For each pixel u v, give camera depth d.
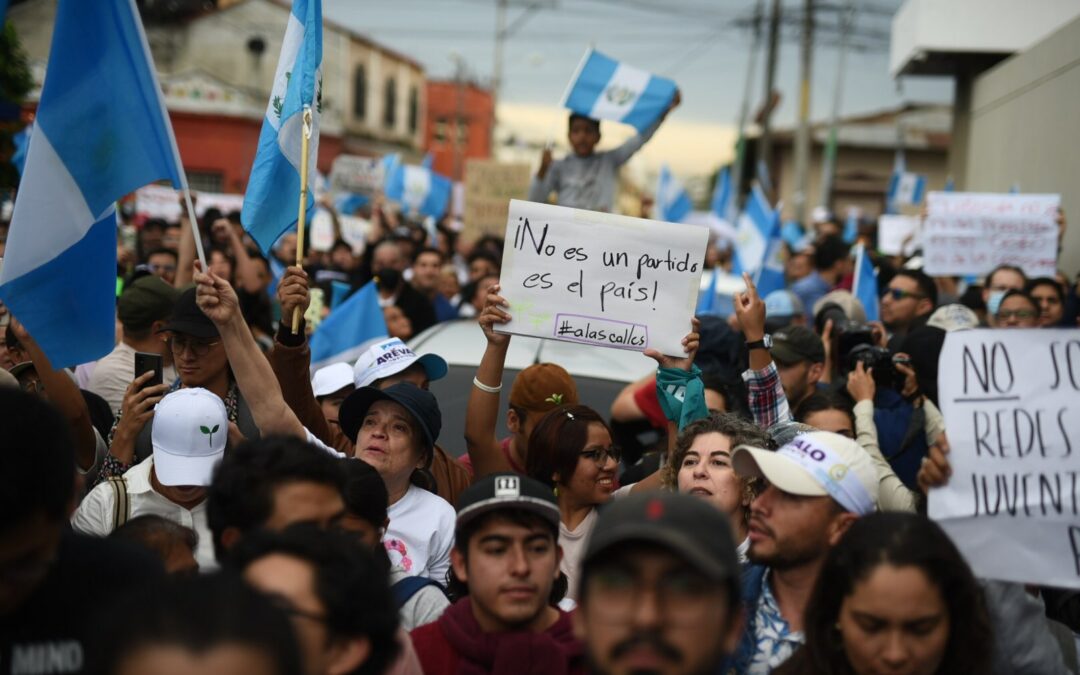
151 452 5.13
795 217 32.47
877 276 11.50
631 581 2.27
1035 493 3.65
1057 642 3.74
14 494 2.44
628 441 6.34
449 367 6.81
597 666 2.29
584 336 5.44
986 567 3.64
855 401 5.77
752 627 3.54
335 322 8.04
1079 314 10.39
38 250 4.43
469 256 12.95
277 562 2.69
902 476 5.78
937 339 6.16
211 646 1.97
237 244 9.30
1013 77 17.05
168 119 4.54
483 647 3.33
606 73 9.51
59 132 4.42
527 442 5.23
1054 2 18.41
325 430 5.49
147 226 12.35
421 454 4.88
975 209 11.07
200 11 48.91
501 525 3.33
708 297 9.84
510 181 18.22
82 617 2.61
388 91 64.44
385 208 15.88
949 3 18.69
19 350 6.06
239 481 3.29
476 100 72.00
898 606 2.95
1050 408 3.67
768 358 5.57
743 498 4.35
